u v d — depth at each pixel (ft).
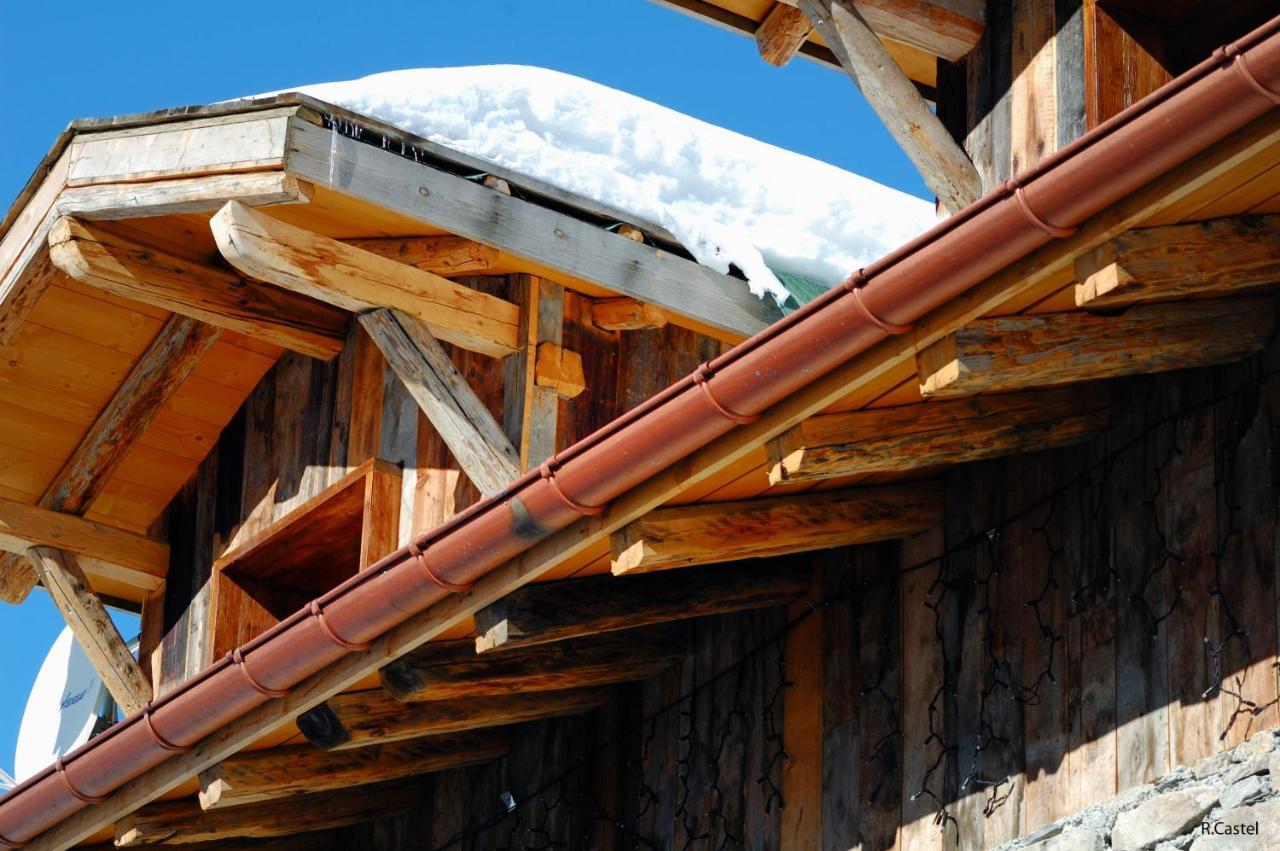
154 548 31.30
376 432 28.02
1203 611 17.75
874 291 16.44
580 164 26.94
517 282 26.63
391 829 27.50
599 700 24.59
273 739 23.98
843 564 22.04
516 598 20.94
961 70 22.77
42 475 31.04
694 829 22.89
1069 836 18.16
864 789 20.89
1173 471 18.42
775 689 22.41
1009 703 19.51
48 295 28.66
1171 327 17.61
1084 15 21.09
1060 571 19.34
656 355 27.99
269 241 24.62
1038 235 15.75
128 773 23.93
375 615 20.59
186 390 30.35
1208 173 15.12
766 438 17.94
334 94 25.30
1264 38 14.21
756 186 29.40
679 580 21.97
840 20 21.74
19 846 25.91
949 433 18.62
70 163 26.45
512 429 26.04
